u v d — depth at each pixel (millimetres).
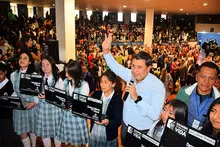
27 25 10633
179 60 7621
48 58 2215
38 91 2150
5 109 2533
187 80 6473
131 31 17266
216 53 8531
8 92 2377
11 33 8328
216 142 919
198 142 978
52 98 2043
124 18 22141
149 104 1470
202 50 9000
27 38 5105
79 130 2154
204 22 18156
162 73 5055
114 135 1884
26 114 2398
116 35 15516
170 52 9906
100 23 18297
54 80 2223
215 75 1479
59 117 2270
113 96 1879
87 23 17766
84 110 1769
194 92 1632
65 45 4973
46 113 2248
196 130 987
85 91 2066
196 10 12211
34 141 2588
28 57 2330
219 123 1167
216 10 11898
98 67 5895
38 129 2309
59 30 5012
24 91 2193
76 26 15391
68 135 2168
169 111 1432
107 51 1950
